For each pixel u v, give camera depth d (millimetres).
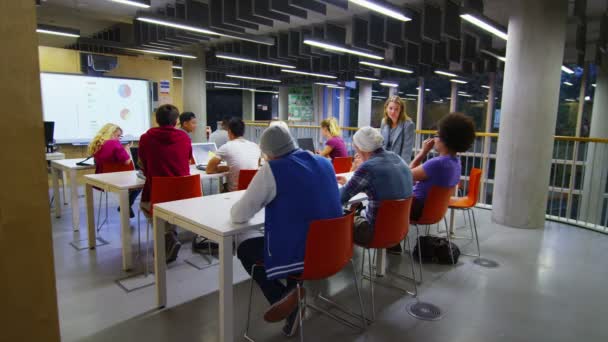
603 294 2785
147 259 3035
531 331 2287
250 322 2338
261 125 11312
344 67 10133
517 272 3174
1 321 1040
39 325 1108
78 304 2527
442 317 2438
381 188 2395
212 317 2393
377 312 2490
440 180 2887
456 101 11609
